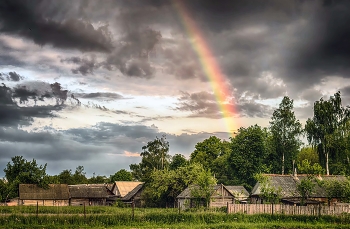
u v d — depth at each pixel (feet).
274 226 145.38
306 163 212.43
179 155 399.85
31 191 295.69
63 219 141.38
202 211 172.14
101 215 146.20
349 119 290.76
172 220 150.30
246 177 327.47
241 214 158.71
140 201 299.58
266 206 170.60
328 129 293.64
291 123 321.32
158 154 405.59
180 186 262.26
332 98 298.76
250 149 325.42
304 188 196.24
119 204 277.44
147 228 137.39
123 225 142.00
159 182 266.36
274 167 327.67
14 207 201.57
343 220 157.07
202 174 200.54
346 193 191.72
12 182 304.91
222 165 379.55
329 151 290.15
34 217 141.59
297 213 169.17
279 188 200.34
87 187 320.91
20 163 311.88
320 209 167.43
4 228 130.82
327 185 203.41
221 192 236.43
